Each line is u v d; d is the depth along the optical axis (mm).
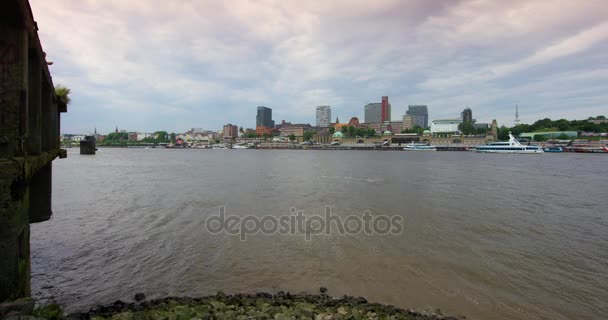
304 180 63312
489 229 27359
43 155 13008
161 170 86625
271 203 38250
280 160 141000
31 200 19938
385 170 87312
